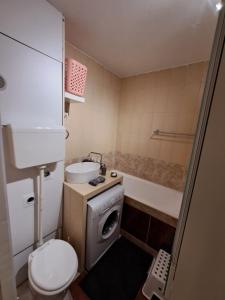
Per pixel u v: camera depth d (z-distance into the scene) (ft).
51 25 3.56
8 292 1.40
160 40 4.73
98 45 5.23
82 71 4.53
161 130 7.06
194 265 1.20
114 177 5.69
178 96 6.43
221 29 1.02
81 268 4.61
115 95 7.89
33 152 3.41
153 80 7.04
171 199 6.77
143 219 5.71
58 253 3.67
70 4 3.52
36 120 3.59
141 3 3.39
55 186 4.45
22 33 3.09
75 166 5.62
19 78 3.18
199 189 1.12
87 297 4.03
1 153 1.15
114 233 5.73
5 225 1.27
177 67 6.33
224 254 1.04
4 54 2.91
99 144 7.53
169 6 3.43
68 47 5.13
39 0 3.27
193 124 6.20
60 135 3.92
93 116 6.81
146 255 5.46
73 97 4.44
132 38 4.73
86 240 4.49
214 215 1.06
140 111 7.63
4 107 3.05
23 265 4.03
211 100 1.04
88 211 4.30
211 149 1.04
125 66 6.72
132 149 8.18
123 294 4.14
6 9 2.83
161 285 3.88
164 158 7.14
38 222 4.09
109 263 5.04
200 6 3.36
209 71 1.08
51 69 3.73
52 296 3.10
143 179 7.97
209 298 1.14
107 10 3.67
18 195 3.59
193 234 1.18
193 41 4.63
